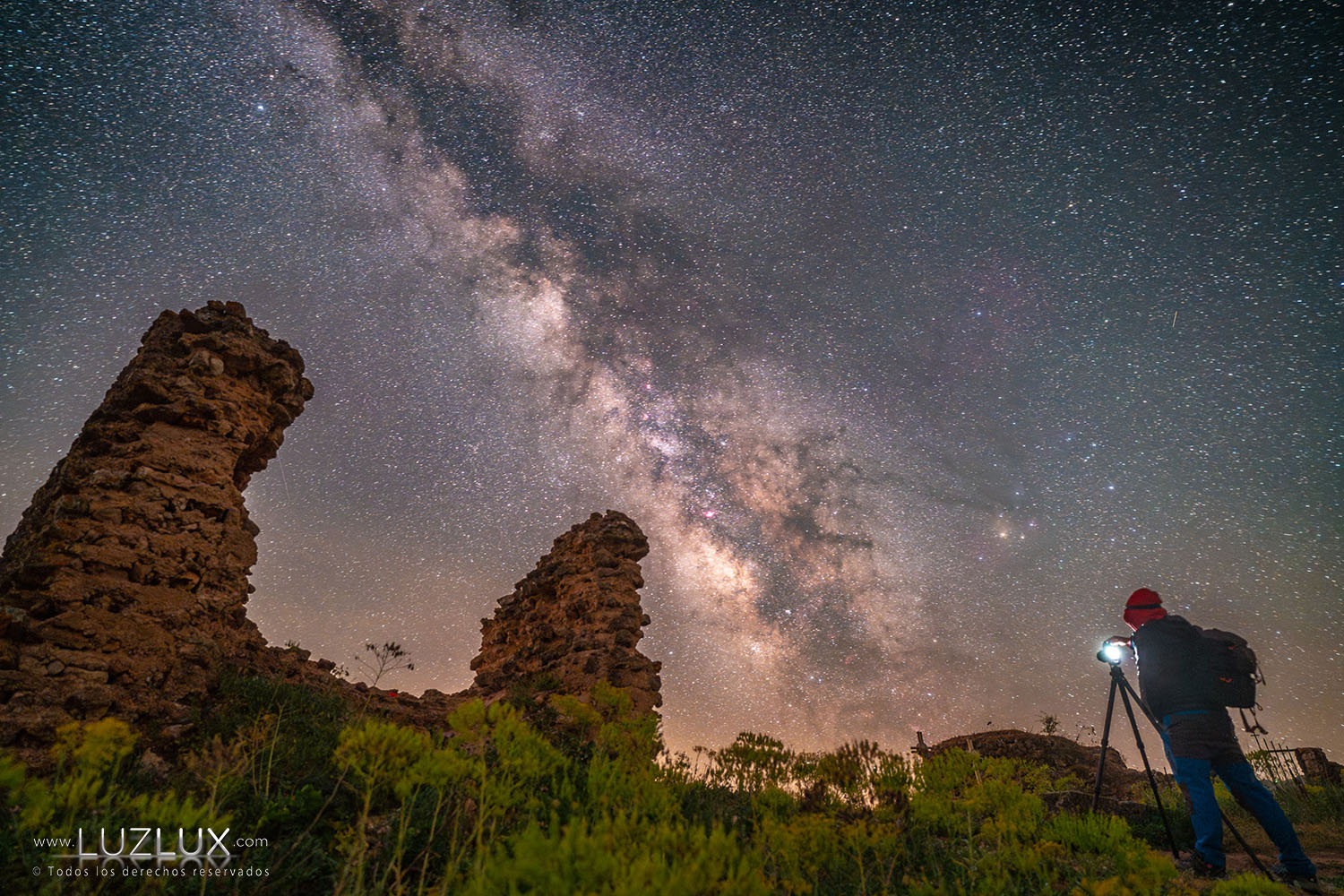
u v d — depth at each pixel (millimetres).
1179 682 5539
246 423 8984
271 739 5629
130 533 7277
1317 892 4707
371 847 4051
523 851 1980
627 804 3479
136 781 4824
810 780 4441
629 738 4273
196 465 8133
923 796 4086
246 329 9570
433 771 3146
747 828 4535
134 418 8164
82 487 7359
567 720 6980
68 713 5984
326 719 6738
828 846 3240
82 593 6680
